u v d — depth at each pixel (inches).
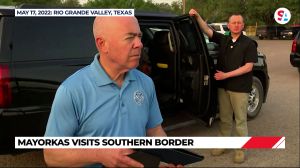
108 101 53.9
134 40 52.5
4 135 119.4
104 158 52.1
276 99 283.4
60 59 129.5
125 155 52.0
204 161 157.6
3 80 117.3
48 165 54.6
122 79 55.3
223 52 154.2
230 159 160.4
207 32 161.3
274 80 378.3
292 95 298.5
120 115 54.6
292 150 171.2
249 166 153.4
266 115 235.1
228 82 153.6
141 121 57.2
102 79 53.4
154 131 63.4
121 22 51.8
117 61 52.8
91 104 53.2
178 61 170.7
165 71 177.3
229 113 161.9
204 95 164.1
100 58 54.3
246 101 153.9
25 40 123.7
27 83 121.8
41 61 125.5
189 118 177.8
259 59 223.8
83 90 52.7
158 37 177.6
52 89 127.1
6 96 118.0
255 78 220.5
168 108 172.7
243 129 155.0
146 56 172.9
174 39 170.1
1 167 146.7
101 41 53.0
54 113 52.6
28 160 153.6
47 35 128.3
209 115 168.1
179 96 173.0
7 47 120.0
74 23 134.7
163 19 166.4
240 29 149.5
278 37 1294.3
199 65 161.9
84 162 52.7
